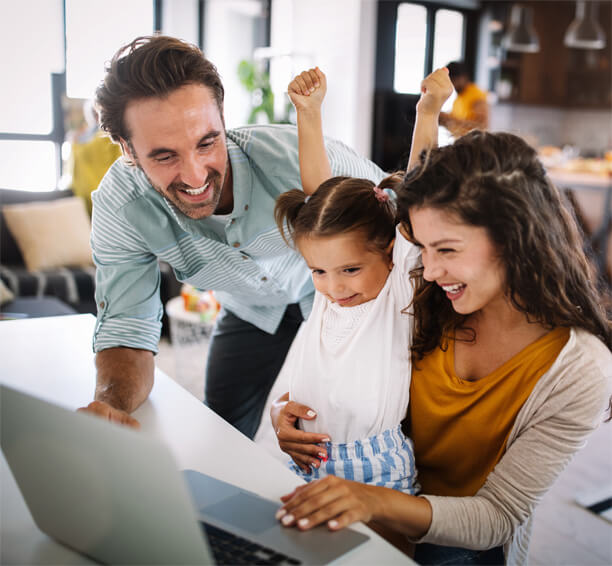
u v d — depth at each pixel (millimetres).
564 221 914
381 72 5426
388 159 5418
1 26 4410
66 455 644
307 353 1076
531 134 6551
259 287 1497
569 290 913
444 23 5738
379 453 993
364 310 1042
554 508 2092
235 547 692
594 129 6531
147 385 1161
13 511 815
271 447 2416
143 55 1024
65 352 1365
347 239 999
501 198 819
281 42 5914
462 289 884
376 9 5297
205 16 5633
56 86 4641
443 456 1037
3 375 1219
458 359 1013
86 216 4102
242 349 1719
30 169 4660
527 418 935
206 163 1101
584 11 5344
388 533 963
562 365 901
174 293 3727
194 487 826
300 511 746
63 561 715
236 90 5965
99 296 1285
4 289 3133
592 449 2574
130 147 1105
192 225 1275
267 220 1345
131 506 609
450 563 1025
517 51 5871
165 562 625
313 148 1213
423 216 848
